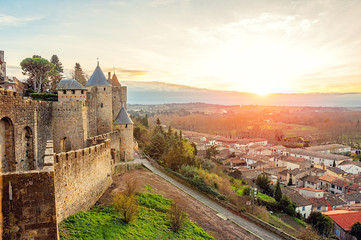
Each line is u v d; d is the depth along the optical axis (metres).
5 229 12.16
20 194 12.39
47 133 30.92
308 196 70.44
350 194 69.62
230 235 30.47
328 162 111.00
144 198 30.88
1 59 67.62
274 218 45.75
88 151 24.69
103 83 50.84
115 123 48.06
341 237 47.66
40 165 28.78
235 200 42.97
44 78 73.38
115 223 22.20
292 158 109.56
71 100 35.22
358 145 152.75
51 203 12.77
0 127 22.50
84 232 19.17
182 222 27.91
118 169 41.03
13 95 23.45
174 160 55.34
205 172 53.97
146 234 22.69
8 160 23.45
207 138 158.88
